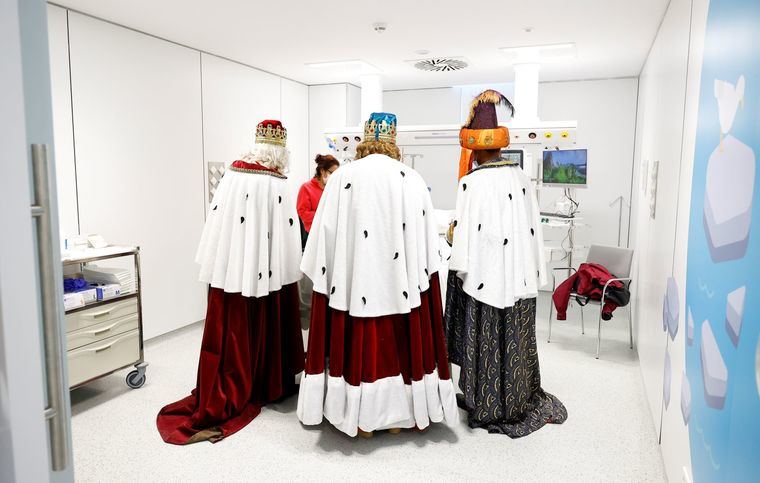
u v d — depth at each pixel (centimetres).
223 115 491
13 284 76
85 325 295
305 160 636
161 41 418
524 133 440
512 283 269
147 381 344
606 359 393
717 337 149
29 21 82
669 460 228
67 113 350
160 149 424
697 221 185
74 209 359
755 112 121
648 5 318
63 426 87
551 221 500
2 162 73
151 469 240
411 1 320
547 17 351
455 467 243
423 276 254
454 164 666
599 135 600
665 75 308
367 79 555
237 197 280
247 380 289
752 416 113
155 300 429
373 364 250
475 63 500
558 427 283
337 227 251
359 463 246
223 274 280
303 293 476
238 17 359
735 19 143
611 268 425
